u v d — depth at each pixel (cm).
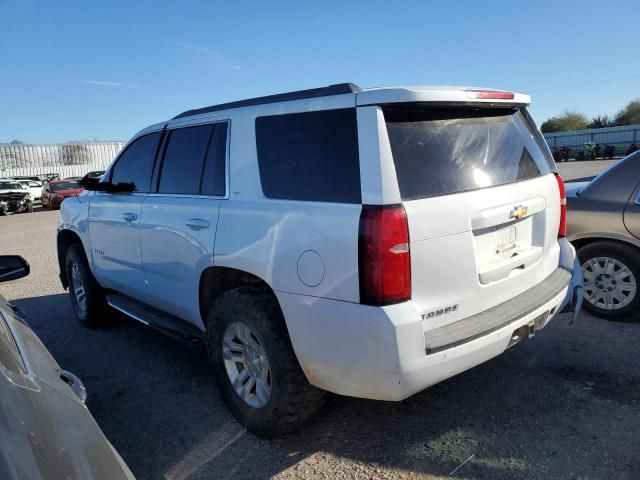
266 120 315
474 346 264
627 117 6319
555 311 328
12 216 2462
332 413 342
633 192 461
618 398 342
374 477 276
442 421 327
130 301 473
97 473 150
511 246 312
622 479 265
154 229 391
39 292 721
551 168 364
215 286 354
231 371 330
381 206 248
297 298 277
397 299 246
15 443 136
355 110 267
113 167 476
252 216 306
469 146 293
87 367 446
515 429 314
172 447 317
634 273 459
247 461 298
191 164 373
